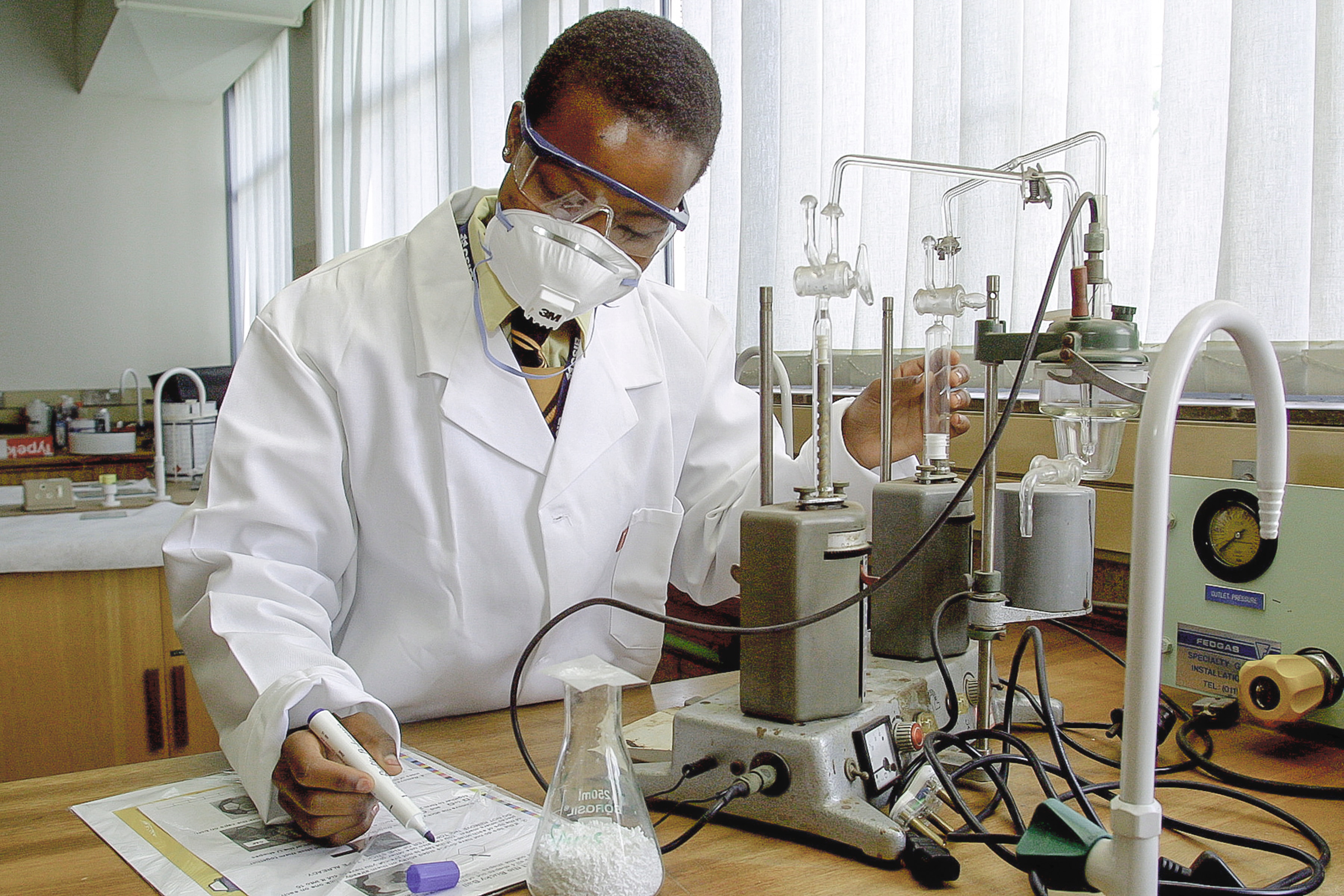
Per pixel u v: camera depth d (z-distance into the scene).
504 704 1.25
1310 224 1.27
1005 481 1.26
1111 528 1.33
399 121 4.04
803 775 0.76
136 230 6.30
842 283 0.83
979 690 0.91
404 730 1.07
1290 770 0.93
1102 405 0.83
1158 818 0.52
